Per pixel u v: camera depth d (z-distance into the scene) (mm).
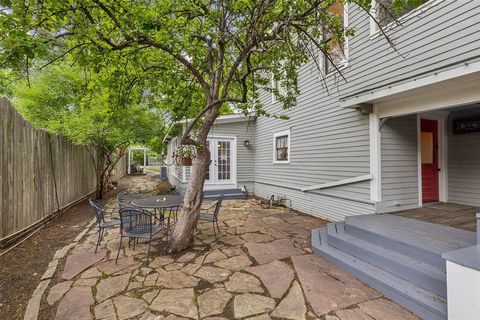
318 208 6562
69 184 7184
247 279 3176
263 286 3010
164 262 3697
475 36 3270
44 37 2896
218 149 9961
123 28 3211
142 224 4234
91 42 3201
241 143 10352
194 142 4117
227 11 3512
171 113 5918
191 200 4266
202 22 3668
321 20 3375
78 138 6617
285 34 3248
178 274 3320
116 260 3711
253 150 10562
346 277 3227
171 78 5059
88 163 9062
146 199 5156
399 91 3943
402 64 4207
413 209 4980
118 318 2447
